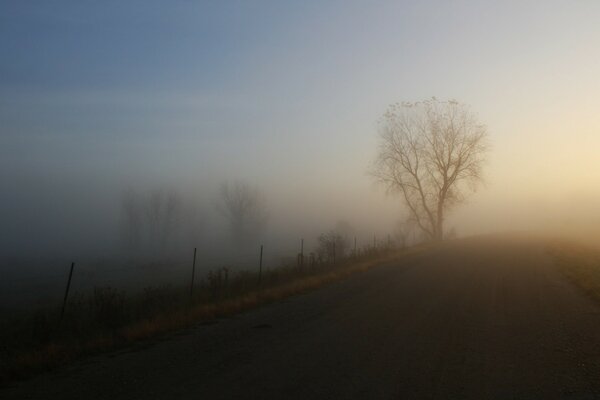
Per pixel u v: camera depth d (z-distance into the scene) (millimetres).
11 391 7492
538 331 11023
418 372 7922
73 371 8516
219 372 8016
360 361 8570
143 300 15492
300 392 6961
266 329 11461
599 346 9719
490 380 7539
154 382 7602
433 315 12875
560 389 7148
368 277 21641
